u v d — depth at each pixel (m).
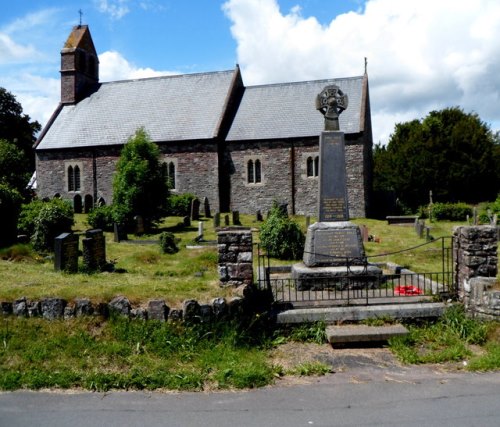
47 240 18.56
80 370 7.48
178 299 8.88
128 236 26.06
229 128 39.56
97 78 47.28
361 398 6.66
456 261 10.21
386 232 26.61
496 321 8.95
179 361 7.88
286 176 37.81
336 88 12.46
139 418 6.11
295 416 6.12
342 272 11.56
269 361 8.10
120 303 8.58
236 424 5.91
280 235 18.02
